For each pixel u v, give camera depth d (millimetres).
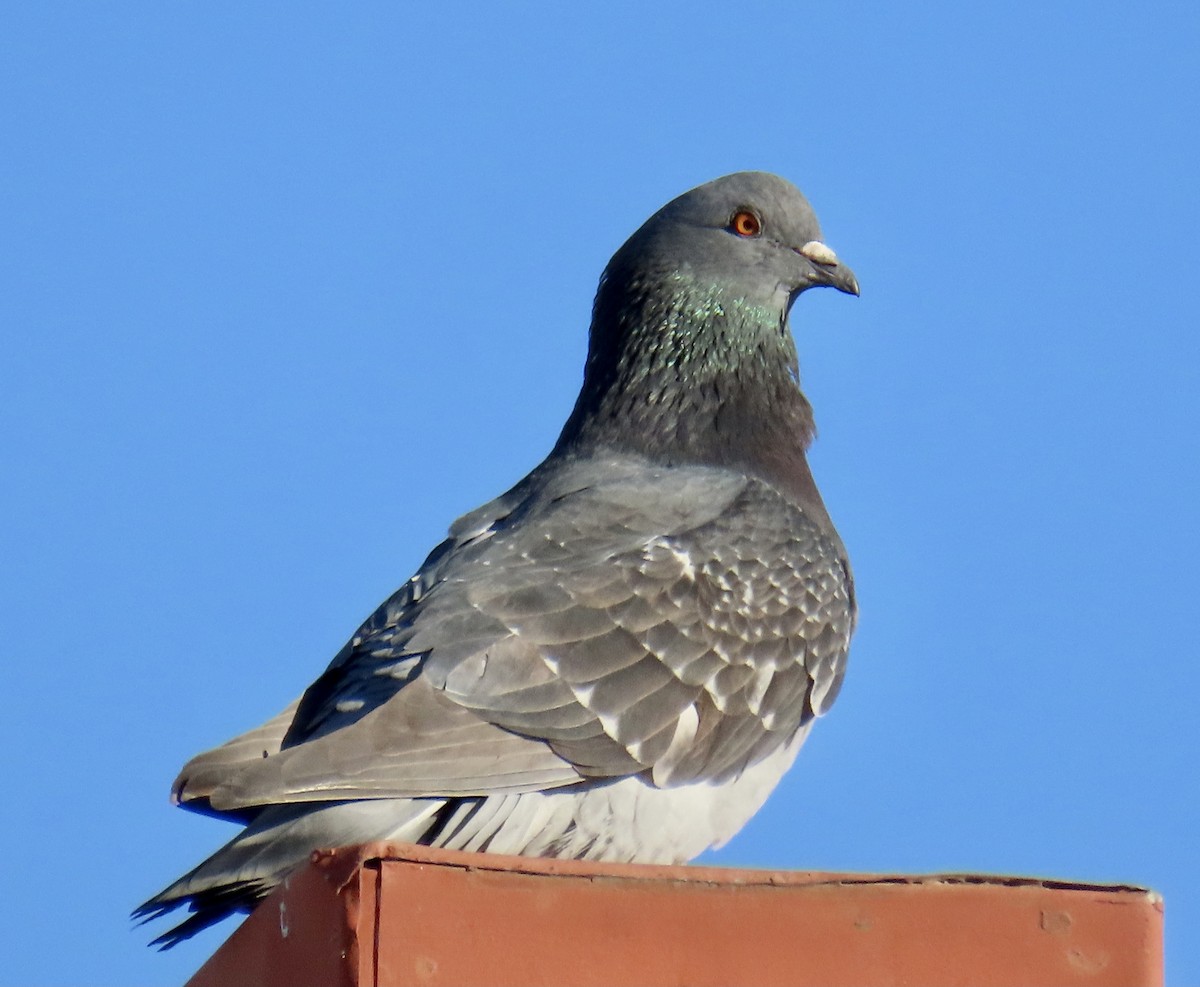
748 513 13383
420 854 8570
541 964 8625
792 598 12945
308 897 8727
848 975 9031
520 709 11359
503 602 11828
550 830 11625
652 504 13141
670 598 12352
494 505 13922
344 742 10633
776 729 12680
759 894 9047
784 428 14828
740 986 8883
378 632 11992
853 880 9156
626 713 11750
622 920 8805
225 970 9492
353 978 8359
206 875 10289
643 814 11914
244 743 11688
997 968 9180
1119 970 9234
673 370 14555
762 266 14977
